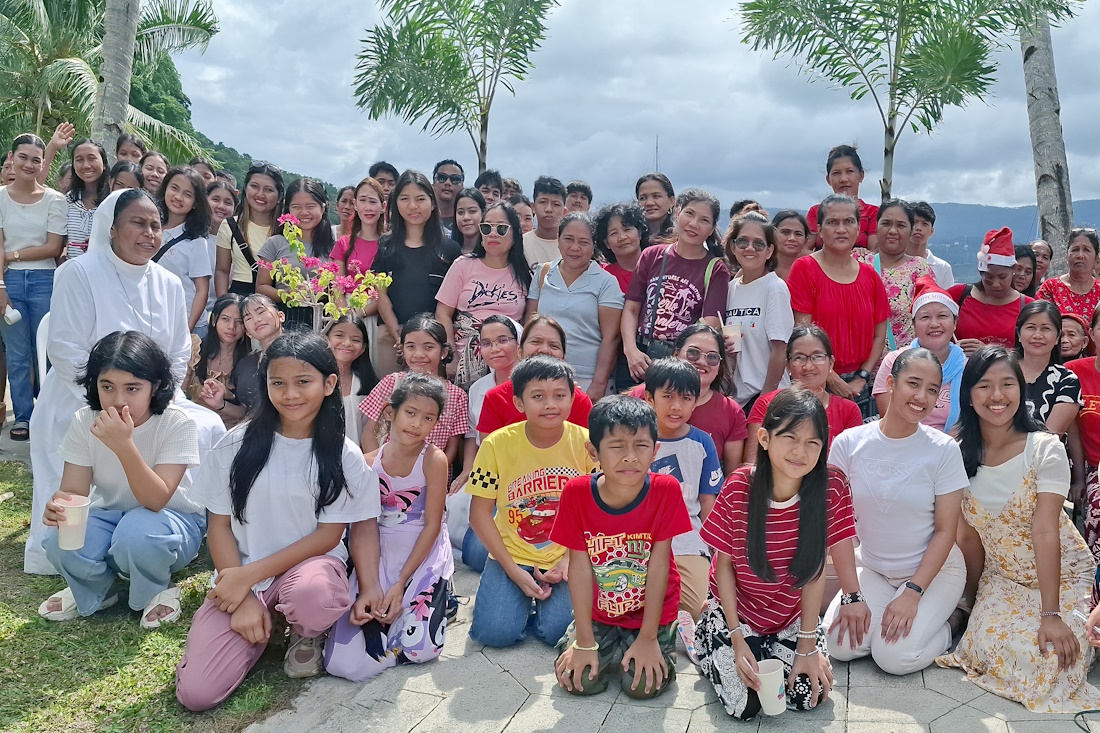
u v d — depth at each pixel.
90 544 3.90
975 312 5.77
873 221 6.40
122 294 4.48
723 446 4.59
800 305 5.23
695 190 5.37
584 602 3.34
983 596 3.69
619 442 3.16
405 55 10.59
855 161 6.38
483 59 10.76
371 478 3.74
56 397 4.45
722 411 4.59
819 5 9.31
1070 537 3.61
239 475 3.54
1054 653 3.30
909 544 3.69
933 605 3.59
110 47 9.23
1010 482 3.54
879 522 3.72
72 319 4.38
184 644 3.79
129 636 3.87
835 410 4.51
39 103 18.27
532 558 3.93
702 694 3.39
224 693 3.35
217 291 6.52
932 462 3.63
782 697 3.08
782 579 3.31
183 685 3.26
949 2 9.09
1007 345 5.59
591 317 5.54
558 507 3.67
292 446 3.62
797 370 4.45
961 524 3.87
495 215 5.59
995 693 3.33
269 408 3.62
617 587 3.40
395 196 5.78
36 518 4.46
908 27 9.27
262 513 3.59
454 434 5.02
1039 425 3.58
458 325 5.62
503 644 3.79
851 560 3.46
